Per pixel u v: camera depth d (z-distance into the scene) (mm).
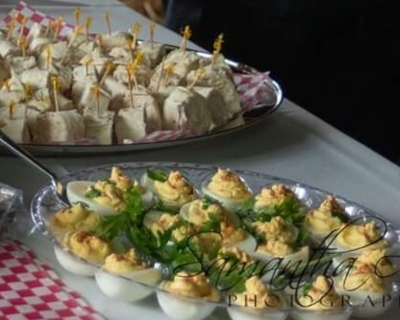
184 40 1690
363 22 2332
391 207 1358
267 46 2344
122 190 1142
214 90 1526
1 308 992
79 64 1587
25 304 1004
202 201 1131
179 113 1454
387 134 2414
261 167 1444
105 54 1631
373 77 2377
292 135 1571
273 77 2348
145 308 1021
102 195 1129
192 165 1267
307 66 2359
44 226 1070
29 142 1354
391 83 2389
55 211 1105
